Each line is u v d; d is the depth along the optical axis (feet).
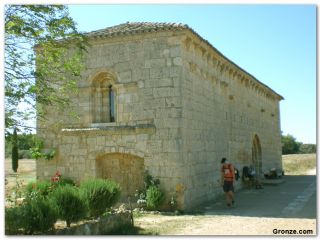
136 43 51.44
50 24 41.42
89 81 53.83
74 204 33.68
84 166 53.52
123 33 51.11
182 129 48.70
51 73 45.29
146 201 48.21
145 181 49.19
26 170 112.37
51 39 42.22
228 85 71.31
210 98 61.05
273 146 112.68
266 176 95.30
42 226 30.35
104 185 39.27
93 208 37.76
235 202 57.31
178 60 49.34
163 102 49.52
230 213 47.21
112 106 53.83
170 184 48.26
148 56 50.72
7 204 42.42
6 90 39.91
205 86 58.90
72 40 46.01
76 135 54.19
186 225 39.50
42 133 55.98
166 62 49.80
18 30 39.42
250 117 87.04
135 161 51.93
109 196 38.93
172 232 36.17
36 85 43.37
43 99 44.06
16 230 30.53
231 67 70.74
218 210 49.78
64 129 54.60
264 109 102.73
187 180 49.60
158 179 48.75
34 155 43.88
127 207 49.21
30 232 30.55
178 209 47.57
